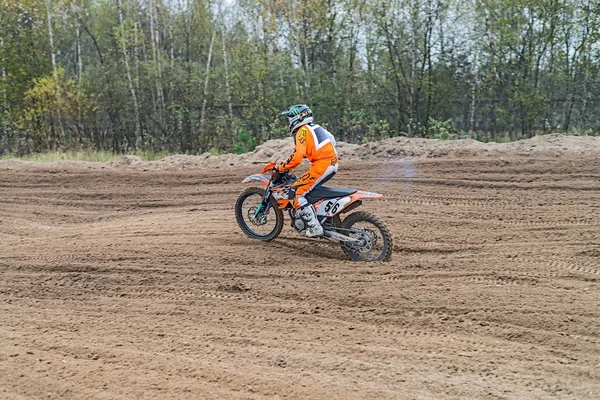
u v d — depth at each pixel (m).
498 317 5.54
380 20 18.92
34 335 5.42
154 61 20.67
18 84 20.20
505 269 6.70
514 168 10.80
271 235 7.84
